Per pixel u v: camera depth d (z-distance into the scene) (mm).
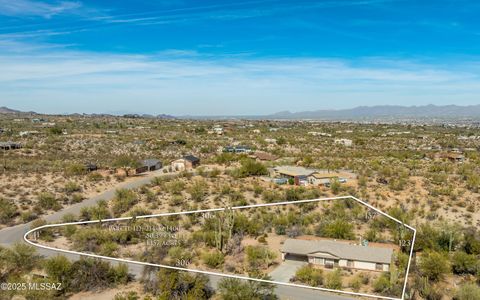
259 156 104188
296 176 73625
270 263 39844
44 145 121375
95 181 75375
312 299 32250
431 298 33312
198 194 62188
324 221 51688
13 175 75125
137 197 63562
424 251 42156
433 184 70000
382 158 105438
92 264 36406
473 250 42688
